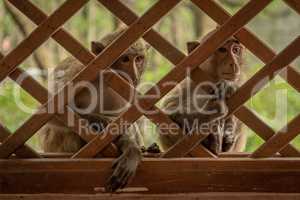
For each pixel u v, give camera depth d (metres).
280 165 5.86
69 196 5.85
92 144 5.84
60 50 14.39
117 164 5.82
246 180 5.87
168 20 17.83
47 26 5.60
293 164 5.85
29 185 5.84
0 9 14.86
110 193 5.86
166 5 5.55
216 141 6.22
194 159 5.86
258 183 5.87
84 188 5.85
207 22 17.81
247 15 5.60
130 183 5.87
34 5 5.60
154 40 5.66
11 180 5.83
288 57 5.70
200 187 5.86
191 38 17.77
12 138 5.81
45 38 5.63
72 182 5.84
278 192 5.88
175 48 5.69
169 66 14.31
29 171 5.83
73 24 16.17
